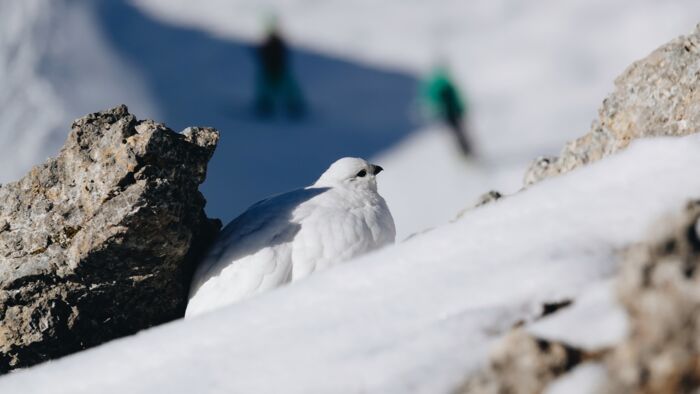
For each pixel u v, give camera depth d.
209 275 9.64
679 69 9.11
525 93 52.06
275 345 5.99
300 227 9.85
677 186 6.56
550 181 7.30
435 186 38.62
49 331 9.33
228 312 6.68
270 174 40.12
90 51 45.34
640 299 4.66
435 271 6.34
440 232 6.92
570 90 52.34
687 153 7.00
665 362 4.50
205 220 10.23
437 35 60.72
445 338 5.51
